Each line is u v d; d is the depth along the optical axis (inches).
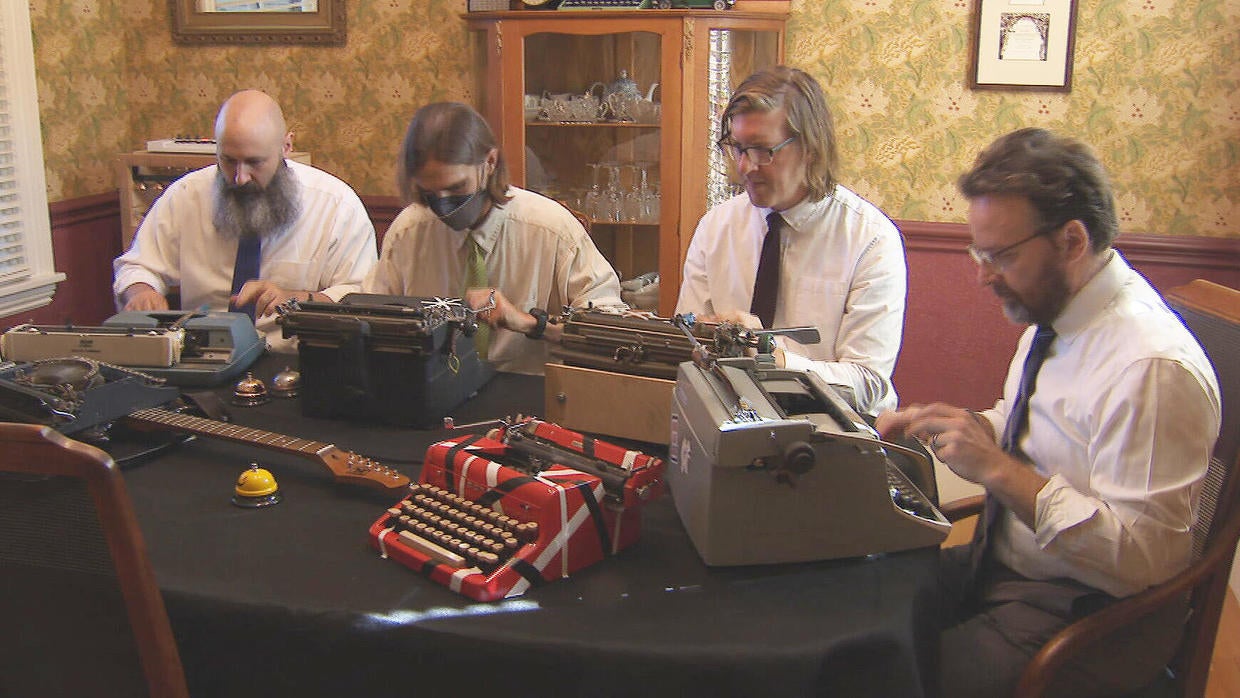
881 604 56.2
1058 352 67.5
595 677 52.1
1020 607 68.5
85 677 54.8
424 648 53.8
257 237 114.8
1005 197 62.9
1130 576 62.1
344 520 65.1
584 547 59.3
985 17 143.1
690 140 143.8
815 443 58.6
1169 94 140.1
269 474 68.0
